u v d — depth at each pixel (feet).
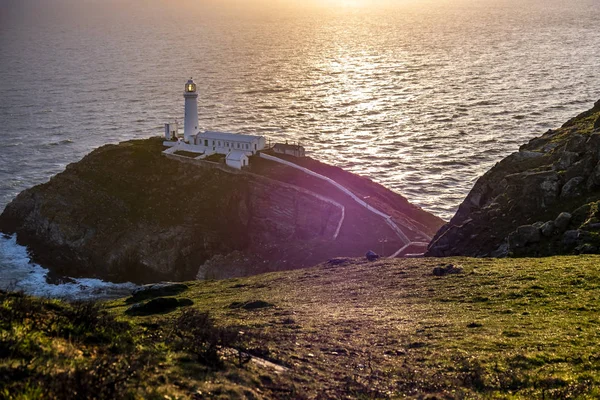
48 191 356.38
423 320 115.14
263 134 570.05
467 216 231.71
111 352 70.38
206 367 71.00
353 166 469.57
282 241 325.62
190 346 77.46
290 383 73.20
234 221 334.65
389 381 80.38
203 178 350.64
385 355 93.30
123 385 58.23
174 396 59.77
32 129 609.83
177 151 379.14
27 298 83.10
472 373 83.05
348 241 300.81
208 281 205.36
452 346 95.71
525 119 602.44
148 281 312.09
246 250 320.70
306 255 293.02
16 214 359.46
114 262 317.22
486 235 199.62
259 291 174.50
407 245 289.53
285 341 99.45
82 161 374.02
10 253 330.13
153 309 151.23
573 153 210.79
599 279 130.93
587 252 163.53
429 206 387.14
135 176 356.18
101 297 291.99
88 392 54.90
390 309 130.11
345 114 651.25
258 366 77.46
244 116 646.74
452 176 444.14
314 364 86.17
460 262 173.47
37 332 68.90
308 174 351.87
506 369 84.33
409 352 94.53
